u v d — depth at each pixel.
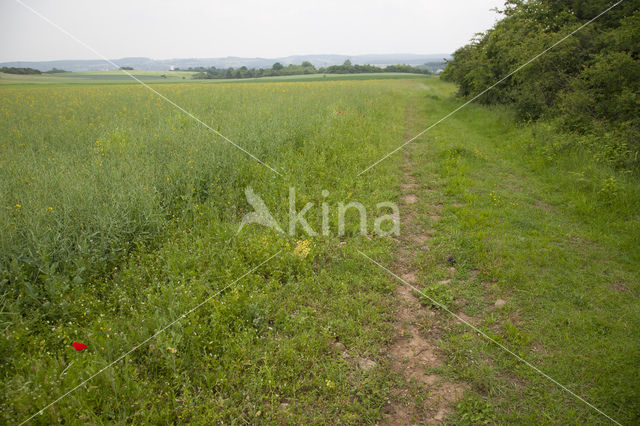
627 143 7.88
